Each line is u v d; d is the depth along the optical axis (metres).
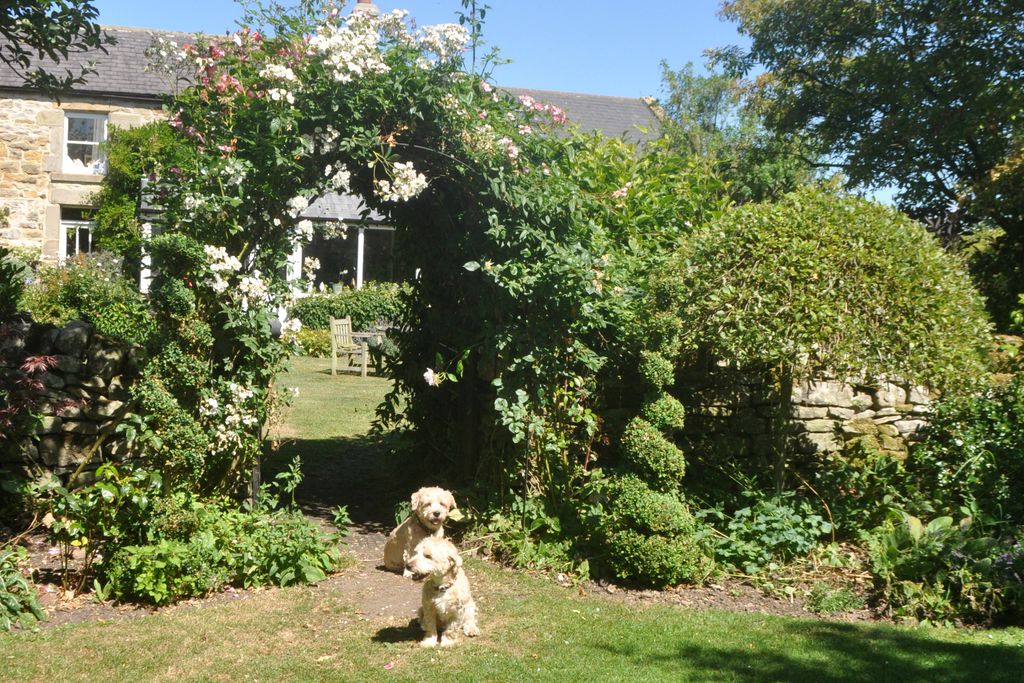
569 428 6.61
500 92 6.80
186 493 5.64
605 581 5.71
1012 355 7.83
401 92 6.11
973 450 6.73
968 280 6.64
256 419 6.09
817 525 6.21
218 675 4.01
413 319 7.83
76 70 18.38
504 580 5.66
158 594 4.85
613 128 26.81
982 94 14.74
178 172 5.88
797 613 5.29
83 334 6.46
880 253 6.21
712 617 5.08
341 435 10.62
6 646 4.25
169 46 5.99
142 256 6.06
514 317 6.62
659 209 8.16
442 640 4.49
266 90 5.94
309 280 6.36
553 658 4.32
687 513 5.82
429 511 5.16
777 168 20.70
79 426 6.44
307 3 6.21
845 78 18.98
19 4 6.98
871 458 7.08
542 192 6.39
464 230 6.89
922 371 5.98
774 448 7.27
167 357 5.82
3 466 6.25
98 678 3.93
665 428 6.02
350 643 4.46
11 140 18.17
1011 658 4.47
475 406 7.46
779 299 6.01
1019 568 5.29
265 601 5.07
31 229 18.30
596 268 6.54
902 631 4.92
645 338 6.08
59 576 5.19
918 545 5.54
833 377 6.46
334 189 6.47
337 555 5.76
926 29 16.44
